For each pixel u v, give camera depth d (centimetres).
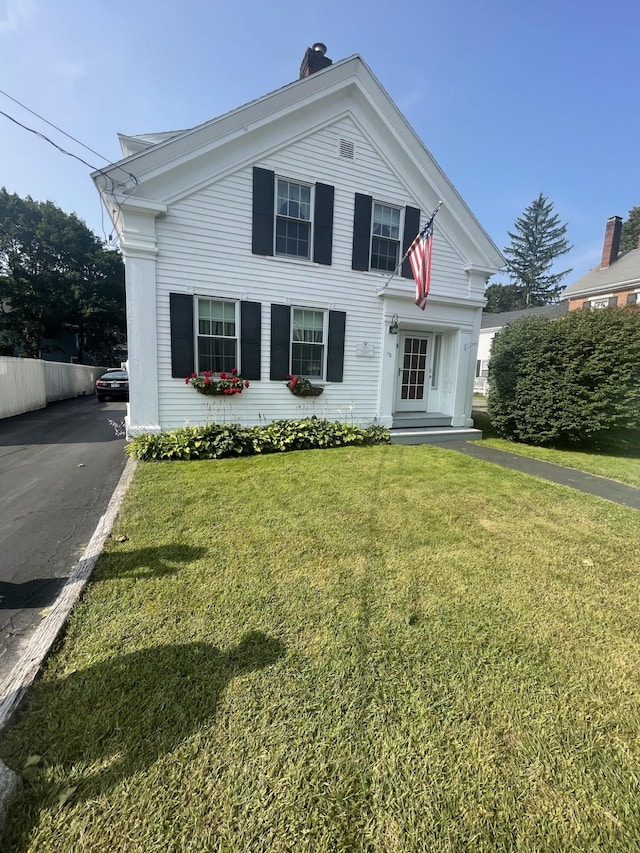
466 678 187
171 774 138
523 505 433
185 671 185
